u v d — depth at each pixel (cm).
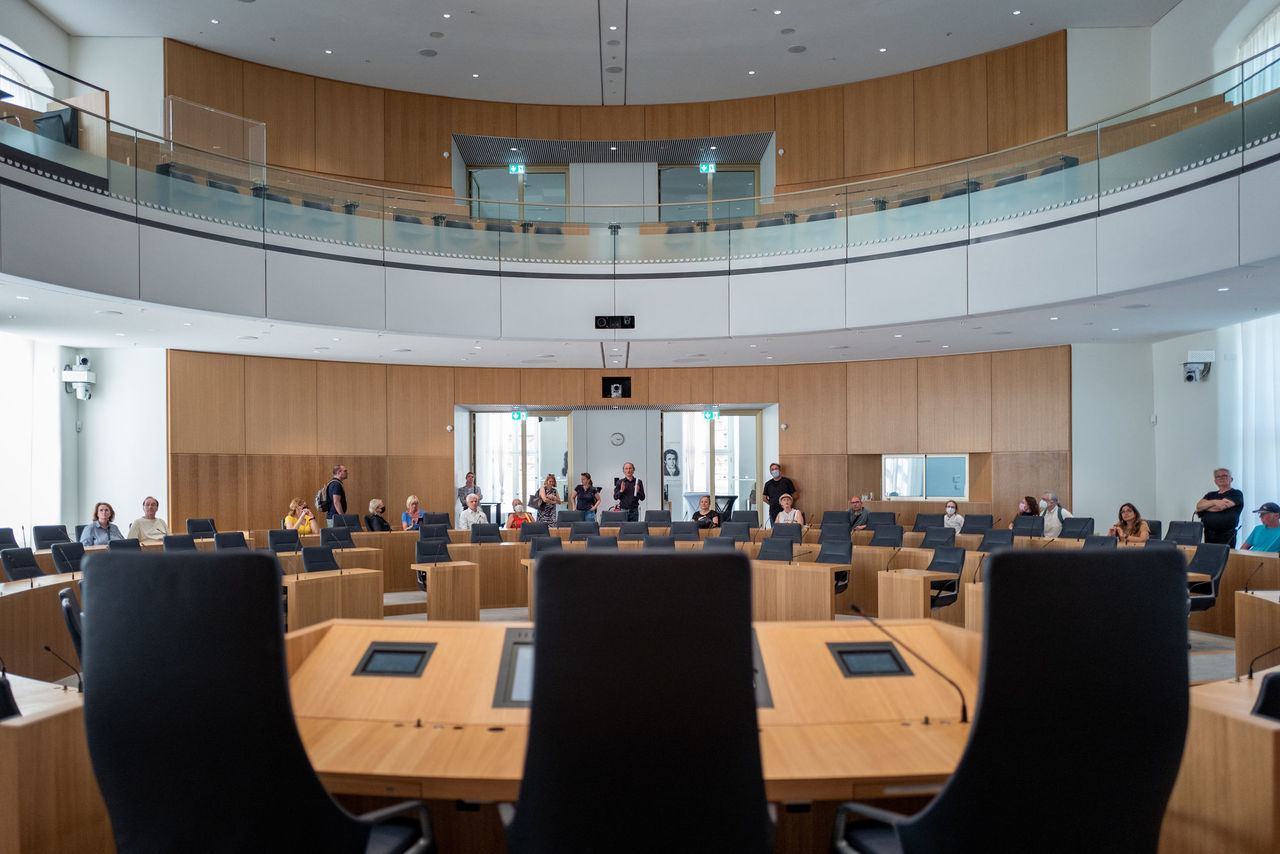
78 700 285
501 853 285
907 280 1166
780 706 284
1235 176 855
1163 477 1388
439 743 261
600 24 1395
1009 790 174
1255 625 662
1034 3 1341
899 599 874
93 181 926
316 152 1588
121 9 1315
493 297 1267
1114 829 177
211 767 175
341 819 184
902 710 286
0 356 1235
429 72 1580
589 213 1323
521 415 1734
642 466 1764
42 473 1320
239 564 171
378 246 1206
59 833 267
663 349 1420
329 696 289
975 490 1570
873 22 1400
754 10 1352
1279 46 805
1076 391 1426
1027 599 169
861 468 1664
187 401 1419
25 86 855
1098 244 1000
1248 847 263
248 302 1089
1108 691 171
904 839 190
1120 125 977
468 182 1866
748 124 1722
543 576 163
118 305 1003
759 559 1009
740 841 168
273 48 1466
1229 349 1228
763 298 1259
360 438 1591
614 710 164
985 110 1529
